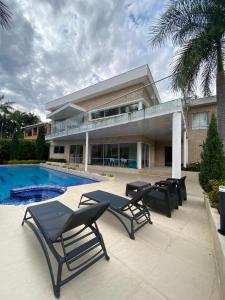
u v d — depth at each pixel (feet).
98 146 58.18
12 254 8.40
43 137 72.95
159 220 13.60
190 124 47.88
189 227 12.39
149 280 7.20
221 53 22.25
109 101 52.85
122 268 7.85
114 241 10.16
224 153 18.89
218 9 20.59
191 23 22.20
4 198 23.84
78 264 7.93
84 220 8.02
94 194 15.62
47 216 9.94
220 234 8.66
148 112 29.55
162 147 67.77
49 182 36.88
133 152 48.52
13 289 6.46
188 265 8.21
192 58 21.26
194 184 29.96
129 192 19.89
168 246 9.81
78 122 53.36
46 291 6.43
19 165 59.31
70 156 68.69
